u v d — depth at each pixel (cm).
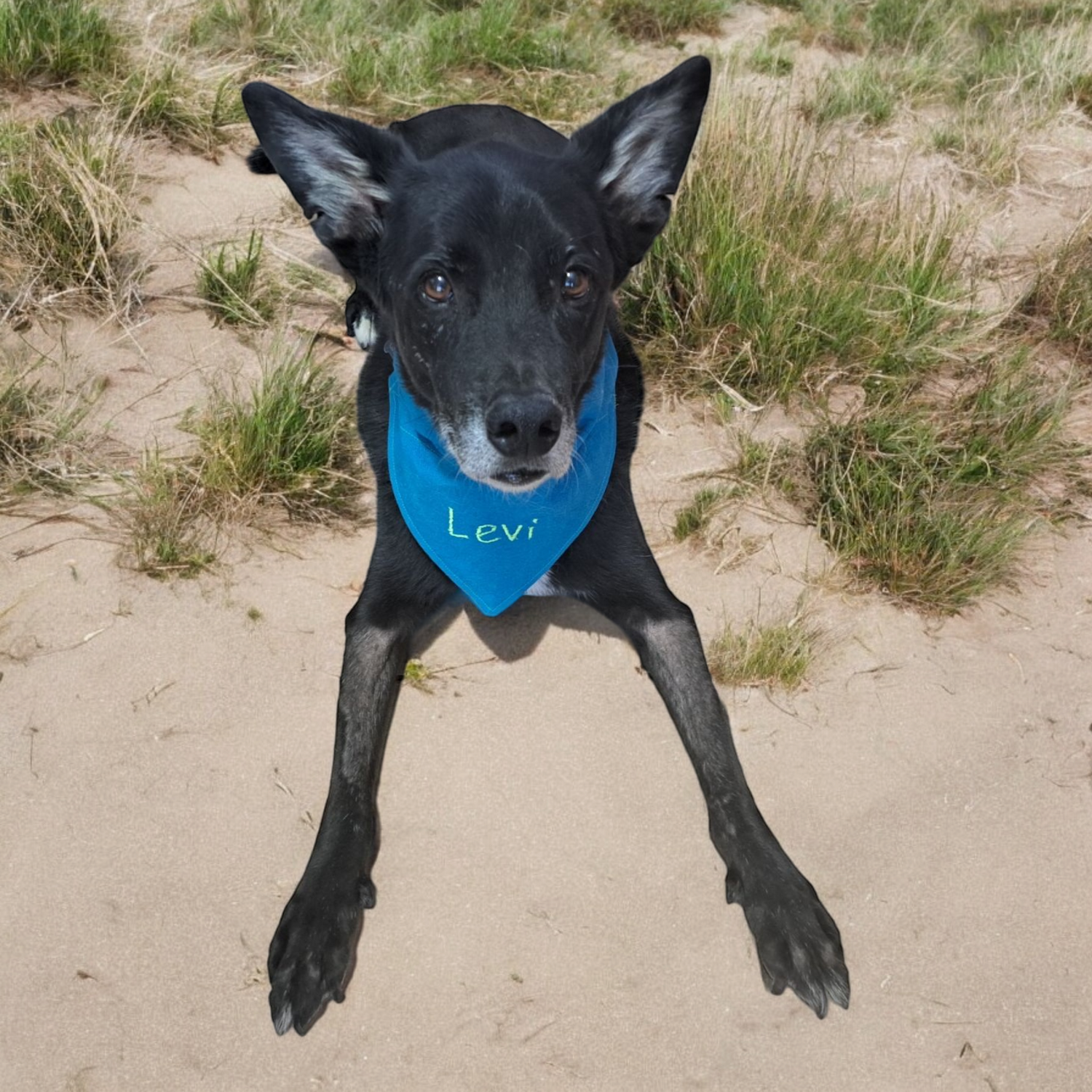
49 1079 48
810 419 87
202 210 103
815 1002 51
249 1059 49
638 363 74
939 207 111
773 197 96
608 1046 50
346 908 53
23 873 55
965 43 152
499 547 64
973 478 80
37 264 91
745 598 72
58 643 66
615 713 65
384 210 65
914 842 58
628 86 134
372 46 131
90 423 81
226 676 65
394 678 64
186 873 56
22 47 111
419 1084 48
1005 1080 49
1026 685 67
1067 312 96
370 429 71
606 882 56
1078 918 55
